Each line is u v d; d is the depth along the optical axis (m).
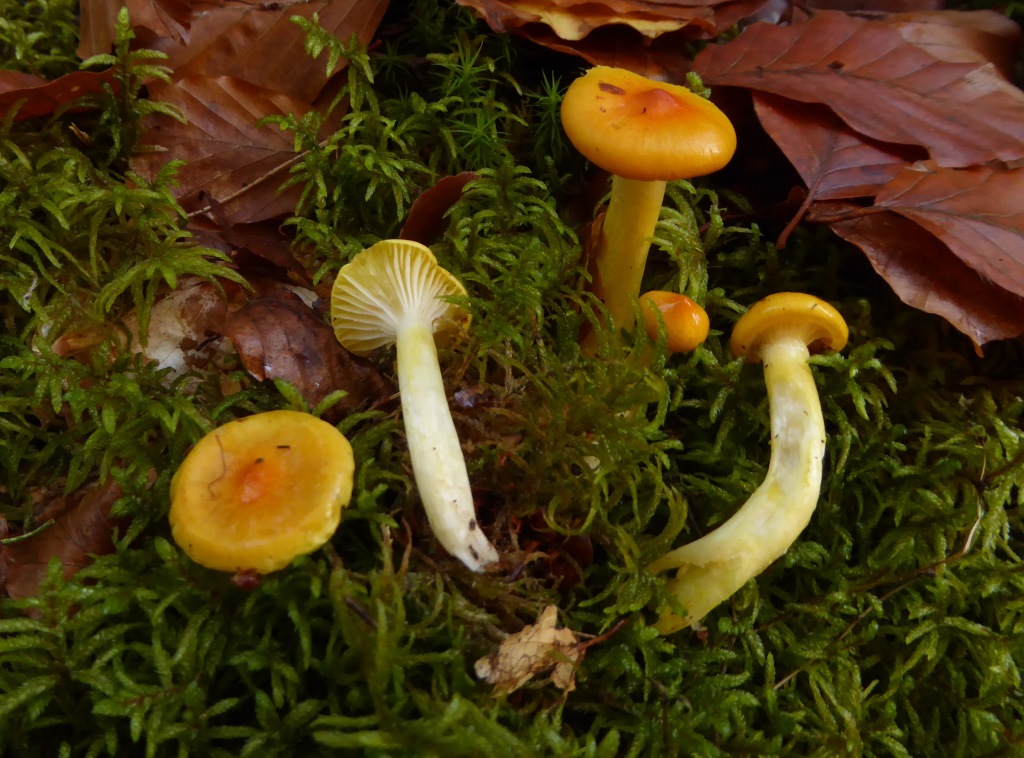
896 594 0.23
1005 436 0.24
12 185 0.24
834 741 0.20
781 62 0.26
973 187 0.24
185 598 0.19
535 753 0.18
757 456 0.25
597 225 0.25
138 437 0.21
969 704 0.22
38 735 0.19
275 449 0.19
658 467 0.22
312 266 0.25
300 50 0.26
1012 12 0.31
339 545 0.20
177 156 0.26
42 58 0.28
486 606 0.20
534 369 0.24
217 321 0.24
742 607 0.21
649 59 0.27
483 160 0.26
